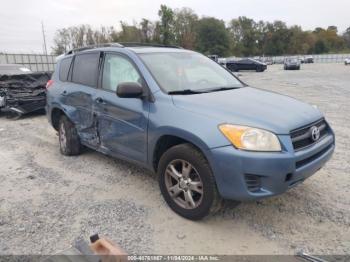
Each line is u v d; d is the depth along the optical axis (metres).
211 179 3.09
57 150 6.04
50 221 3.46
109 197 4.01
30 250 2.97
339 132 6.84
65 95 5.23
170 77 3.90
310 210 3.57
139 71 3.90
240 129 2.96
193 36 54.59
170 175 3.50
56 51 60.66
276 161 2.86
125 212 3.62
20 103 9.47
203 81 4.13
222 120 3.08
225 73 4.65
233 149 2.92
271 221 3.38
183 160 3.31
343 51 103.44
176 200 3.51
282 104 3.55
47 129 8.04
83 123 4.89
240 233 3.19
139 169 4.91
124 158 4.18
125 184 4.38
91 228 3.32
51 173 4.86
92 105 4.56
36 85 9.88
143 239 3.12
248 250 2.93
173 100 3.51
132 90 3.56
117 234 3.21
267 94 3.99
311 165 3.14
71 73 5.34
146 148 3.71
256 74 32.28
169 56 4.34
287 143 2.95
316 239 3.06
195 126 3.15
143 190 4.18
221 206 3.24
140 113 3.71
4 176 4.78
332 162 4.99
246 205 3.70
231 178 2.95
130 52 4.16
